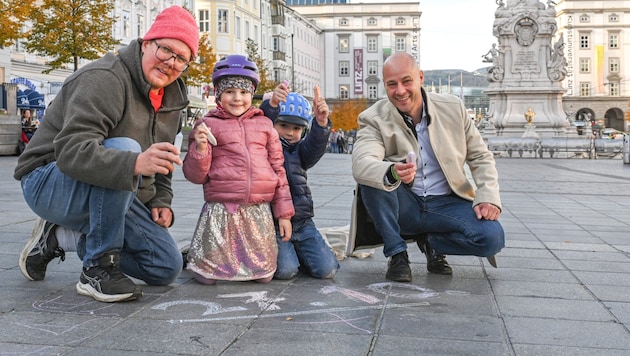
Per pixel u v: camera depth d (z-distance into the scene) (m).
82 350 2.75
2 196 9.72
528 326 3.22
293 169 4.45
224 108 4.15
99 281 3.59
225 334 3.01
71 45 26.38
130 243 3.88
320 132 4.37
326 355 2.73
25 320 3.21
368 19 100.56
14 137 23.41
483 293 3.96
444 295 3.89
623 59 90.94
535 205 10.02
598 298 3.85
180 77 4.01
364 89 101.38
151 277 3.95
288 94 4.50
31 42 27.17
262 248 4.14
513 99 35.41
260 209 4.18
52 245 4.03
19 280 4.10
